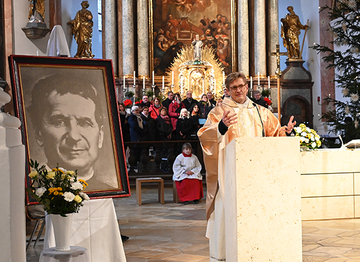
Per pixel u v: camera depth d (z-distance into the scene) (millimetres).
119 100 16906
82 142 4062
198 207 8219
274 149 2174
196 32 18031
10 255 2090
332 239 5434
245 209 2150
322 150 6922
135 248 5098
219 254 3357
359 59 10930
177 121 12109
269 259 2156
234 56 17984
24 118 3891
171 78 17547
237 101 3807
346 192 6941
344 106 11141
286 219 2174
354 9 10867
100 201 4051
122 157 4172
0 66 6000
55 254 3168
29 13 8672
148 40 17344
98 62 4281
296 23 17969
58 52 5613
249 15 18109
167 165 11797
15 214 2176
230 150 2318
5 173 2086
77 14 15461
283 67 18391
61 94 4086
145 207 8312
